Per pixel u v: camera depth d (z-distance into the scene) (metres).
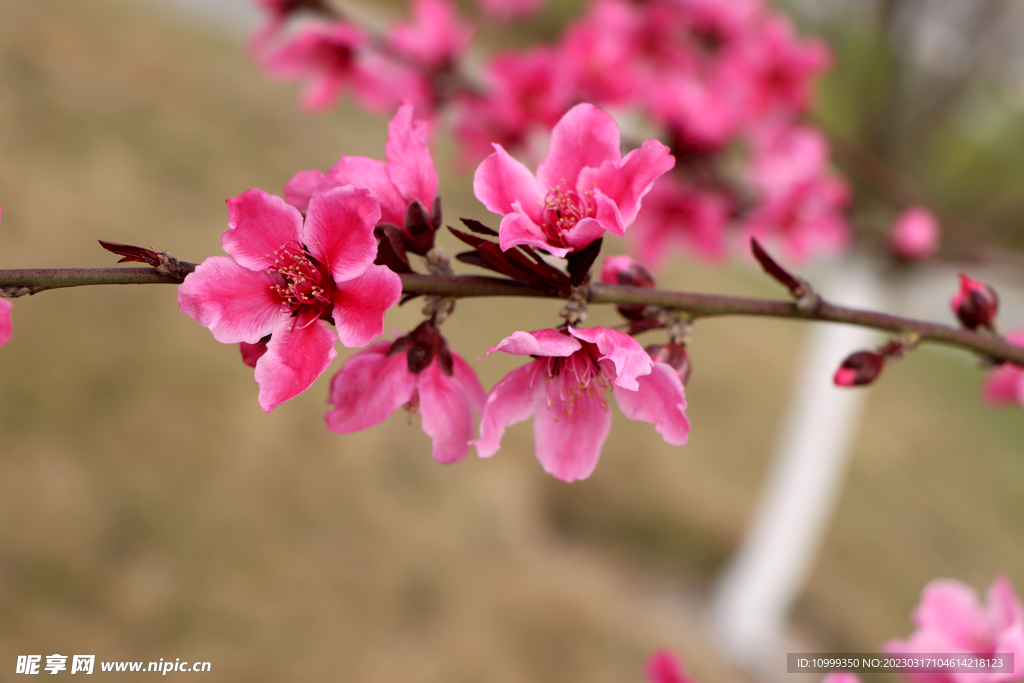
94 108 2.32
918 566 2.08
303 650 1.25
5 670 1.04
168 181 2.19
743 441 2.21
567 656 1.41
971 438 2.84
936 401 2.97
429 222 0.36
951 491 2.48
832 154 0.72
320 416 1.64
